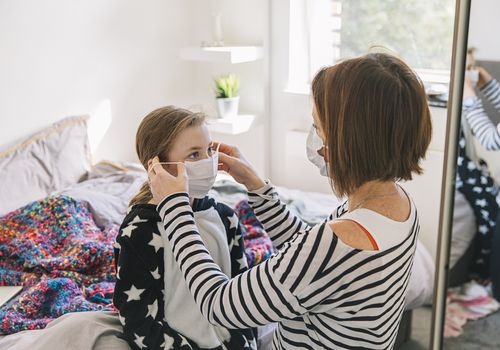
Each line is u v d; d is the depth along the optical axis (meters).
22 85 2.54
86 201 2.21
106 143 2.98
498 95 1.67
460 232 1.86
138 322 1.18
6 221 2.12
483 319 1.89
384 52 1.00
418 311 2.54
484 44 1.64
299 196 2.73
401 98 0.88
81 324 1.31
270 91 3.13
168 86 3.25
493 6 1.60
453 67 1.58
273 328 1.69
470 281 1.89
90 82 2.83
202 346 1.26
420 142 0.93
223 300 0.94
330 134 0.92
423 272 2.21
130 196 2.42
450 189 1.67
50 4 2.59
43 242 2.03
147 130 1.23
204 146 1.21
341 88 0.89
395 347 2.20
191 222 1.04
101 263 1.94
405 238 0.93
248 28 3.08
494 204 1.78
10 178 2.42
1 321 1.63
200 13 3.26
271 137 3.21
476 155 1.76
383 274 0.90
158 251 1.21
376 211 0.93
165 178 1.07
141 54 3.05
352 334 0.94
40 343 1.28
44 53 2.61
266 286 0.91
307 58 3.10
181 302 1.24
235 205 2.33
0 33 2.43
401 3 2.75
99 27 2.82
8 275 1.90
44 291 1.71
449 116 1.61
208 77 3.34
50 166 2.57
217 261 1.29
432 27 2.68
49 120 2.68
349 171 0.92
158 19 3.10
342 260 0.88
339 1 2.94
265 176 3.23
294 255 0.90
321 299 0.91
